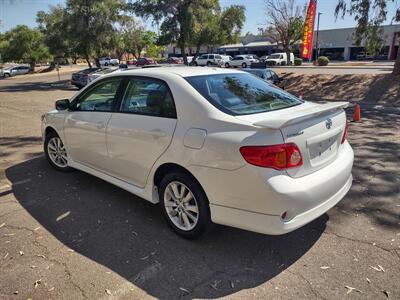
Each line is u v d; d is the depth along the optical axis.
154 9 27.03
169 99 3.56
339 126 3.51
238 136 2.97
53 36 32.09
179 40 28.03
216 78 3.79
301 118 2.99
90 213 4.11
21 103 15.26
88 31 29.92
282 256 3.24
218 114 3.21
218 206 3.15
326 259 3.18
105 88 4.37
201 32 28.89
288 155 2.90
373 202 4.31
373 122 9.66
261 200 2.90
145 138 3.67
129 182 4.12
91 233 3.66
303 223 3.03
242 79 4.01
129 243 3.48
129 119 3.90
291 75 20.97
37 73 51.56
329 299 2.68
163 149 3.49
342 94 16.72
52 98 17.83
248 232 3.64
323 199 3.17
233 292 2.78
